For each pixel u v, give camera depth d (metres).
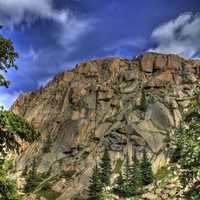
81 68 191.38
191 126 9.08
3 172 10.66
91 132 141.88
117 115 142.38
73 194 104.75
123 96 155.88
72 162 125.88
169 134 124.00
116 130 128.75
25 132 10.55
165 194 71.88
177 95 143.75
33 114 175.12
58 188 108.81
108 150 122.38
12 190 10.65
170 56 174.50
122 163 115.81
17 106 195.62
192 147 8.62
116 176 107.56
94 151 125.19
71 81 185.00
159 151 117.00
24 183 111.38
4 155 10.81
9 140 10.74
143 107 138.75
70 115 157.25
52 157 134.12
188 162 8.52
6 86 11.32
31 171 119.88
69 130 144.38
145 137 122.69
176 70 167.00
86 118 150.12
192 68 165.88
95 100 158.25
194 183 8.59
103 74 180.88
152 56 178.50
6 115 10.27
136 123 129.62
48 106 176.12
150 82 157.38
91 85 172.50
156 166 107.88
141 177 94.38
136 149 119.62
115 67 182.38
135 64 181.12
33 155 138.50
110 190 95.38
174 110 134.75
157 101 140.75
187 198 8.50
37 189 109.50
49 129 155.62
